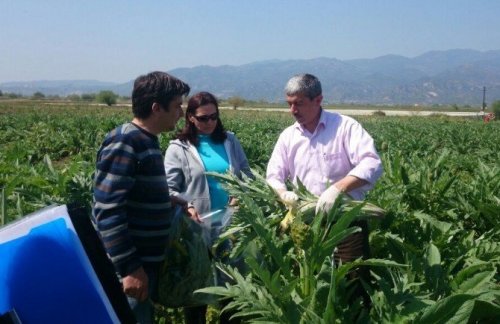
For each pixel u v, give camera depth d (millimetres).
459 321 2387
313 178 3895
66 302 2561
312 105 3709
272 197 3506
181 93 3225
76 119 29344
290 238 3322
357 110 121062
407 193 5227
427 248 3445
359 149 3646
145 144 3150
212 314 4379
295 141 3947
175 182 4434
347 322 2734
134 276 3074
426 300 2695
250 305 2822
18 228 2588
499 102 62594
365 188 3719
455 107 124625
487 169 5984
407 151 18172
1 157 9555
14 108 62750
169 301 3445
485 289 3008
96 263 2686
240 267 3750
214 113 4387
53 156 17641
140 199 3201
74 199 4863
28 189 5078
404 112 107875
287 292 2637
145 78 3148
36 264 2555
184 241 3436
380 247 4113
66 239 2598
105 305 2600
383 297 2752
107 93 91562
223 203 4410
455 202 5062
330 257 3027
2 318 2457
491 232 4488
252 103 145000
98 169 3096
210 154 4453
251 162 13023
